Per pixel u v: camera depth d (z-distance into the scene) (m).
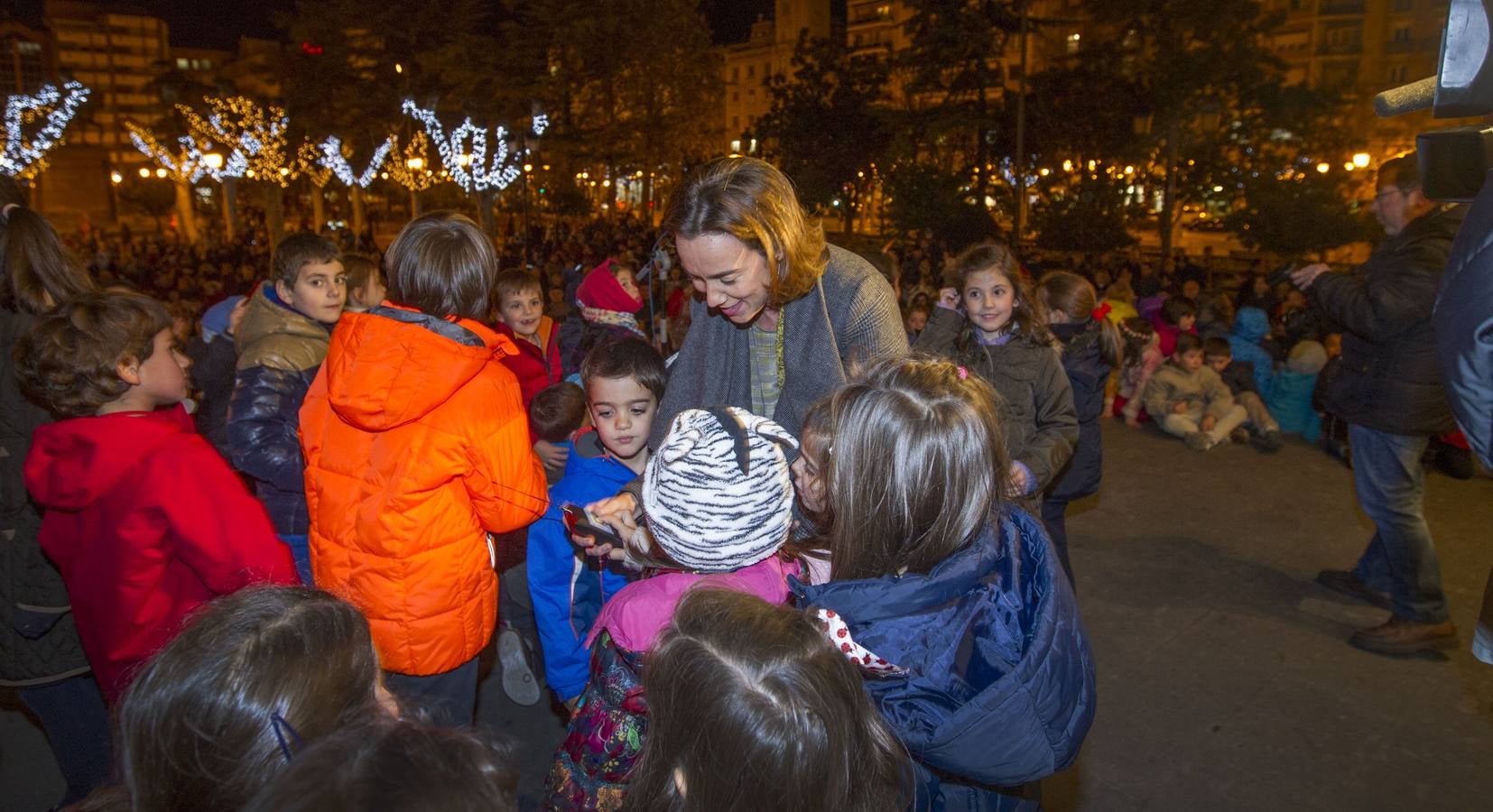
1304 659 3.69
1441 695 3.42
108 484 2.01
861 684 1.16
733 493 1.51
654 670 1.14
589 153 37.31
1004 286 3.07
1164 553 4.73
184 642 1.11
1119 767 3.04
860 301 2.04
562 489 2.58
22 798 2.93
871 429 1.39
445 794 0.79
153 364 2.14
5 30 68.44
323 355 2.89
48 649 2.37
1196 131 25.61
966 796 1.45
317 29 42.12
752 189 1.75
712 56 40.62
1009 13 23.94
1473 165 1.20
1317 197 22.91
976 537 1.43
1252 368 7.01
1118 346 3.75
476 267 2.27
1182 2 24.55
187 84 42.81
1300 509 5.33
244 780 1.03
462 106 38.19
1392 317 3.31
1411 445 3.51
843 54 28.80
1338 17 46.41
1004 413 3.00
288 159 43.81
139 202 57.75
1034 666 1.31
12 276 2.46
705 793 1.06
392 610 2.17
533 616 3.39
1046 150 26.59
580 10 36.28
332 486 2.21
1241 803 2.86
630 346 2.52
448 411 2.17
